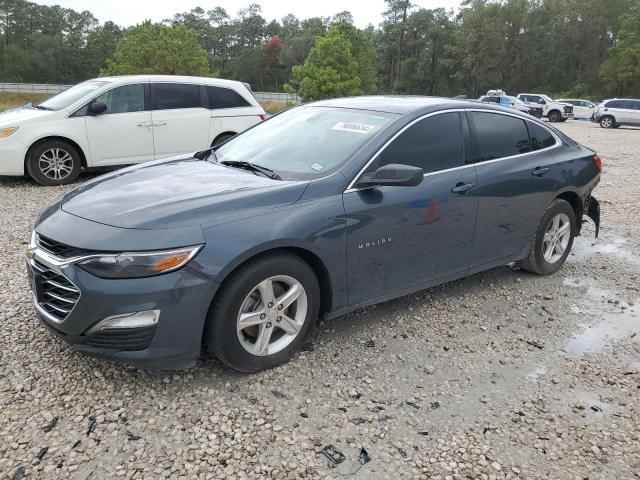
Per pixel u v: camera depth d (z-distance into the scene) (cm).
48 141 846
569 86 8462
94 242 288
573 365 367
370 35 10962
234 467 257
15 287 445
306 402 309
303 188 339
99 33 11719
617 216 789
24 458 255
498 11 8606
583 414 313
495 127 455
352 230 349
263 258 316
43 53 11244
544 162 484
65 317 296
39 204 737
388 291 386
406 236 381
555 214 501
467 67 8944
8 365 329
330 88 5050
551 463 272
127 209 310
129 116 903
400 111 404
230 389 316
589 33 8150
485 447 281
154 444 269
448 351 376
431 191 391
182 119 948
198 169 388
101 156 891
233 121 998
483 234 438
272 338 341
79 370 327
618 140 2125
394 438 284
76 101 873
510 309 450
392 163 376
